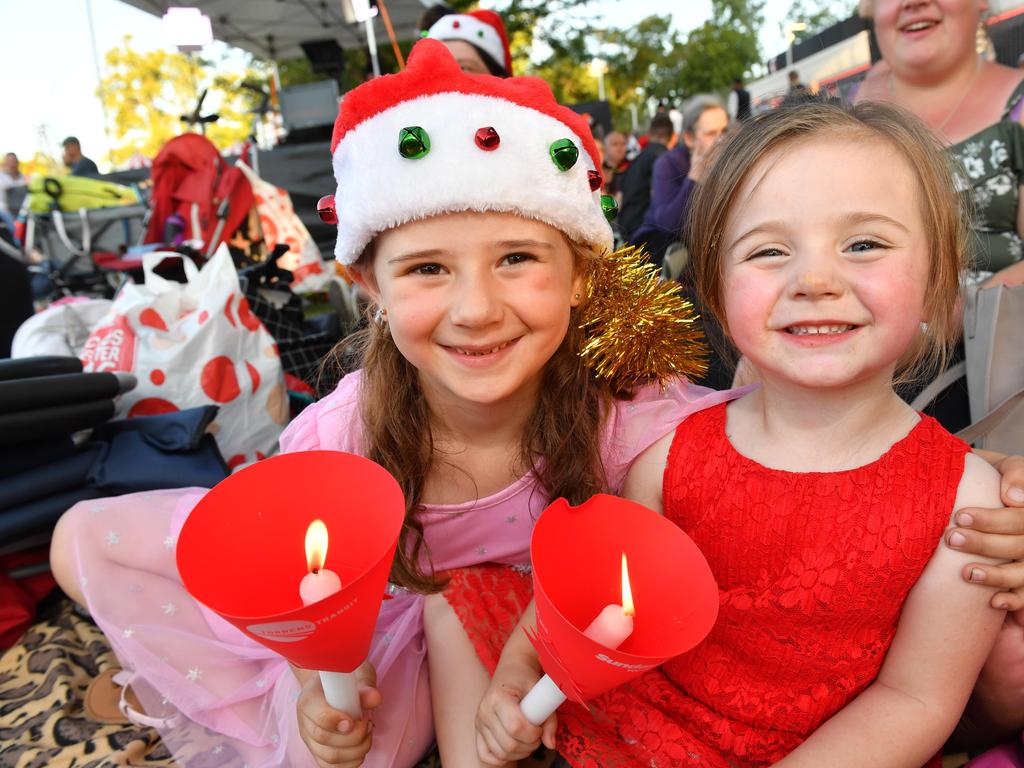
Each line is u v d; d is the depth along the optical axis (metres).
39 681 1.49
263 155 6.26
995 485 0.96
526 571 1.41
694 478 1.10
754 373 1.28
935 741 0.95
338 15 6.59
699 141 3.33
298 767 1.12
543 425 1.25
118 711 1.41
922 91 1.98
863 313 0.90
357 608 0.76
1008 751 1.05
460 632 1.24
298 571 0.92
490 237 0.95
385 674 1.23
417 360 1.04
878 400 0.99
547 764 1.20
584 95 16.19
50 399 1.62
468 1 13.21
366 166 0.96
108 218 4.35
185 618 1.37
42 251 4.38
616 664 0.74
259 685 1.25
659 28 15.71
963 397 1.71
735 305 0.98
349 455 0.91
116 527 1.40
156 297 2.08
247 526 0.89
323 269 4.15
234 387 2.07
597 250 1.11
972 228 1.34
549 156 0.97
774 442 1.06
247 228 3.73
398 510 0.83
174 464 1.75
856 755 0.93
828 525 0.99
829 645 1.00
